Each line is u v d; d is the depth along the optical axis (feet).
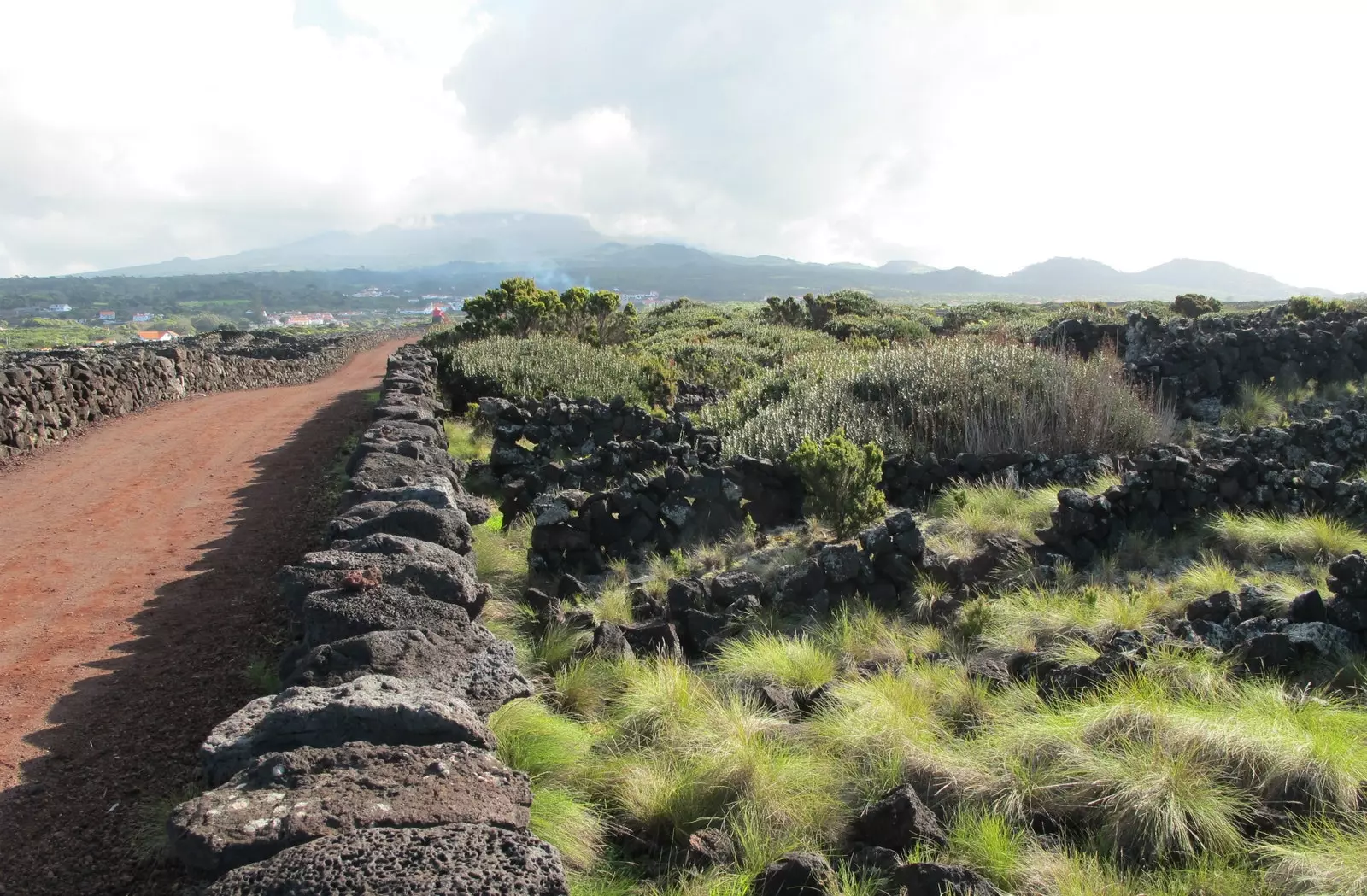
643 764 13.38
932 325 113.80
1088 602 19.48
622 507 26.25
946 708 14.94
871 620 19.90
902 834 11.40
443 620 13.82
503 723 12.93
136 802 12.59
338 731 10.21
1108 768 12.06
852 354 55.88
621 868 11.52
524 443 39.34
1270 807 11.82
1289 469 27.71
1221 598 18.45
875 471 26.66
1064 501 23.82
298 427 52.54
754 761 12.69
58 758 13.78
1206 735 12.44
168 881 10.89
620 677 16.19
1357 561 17.11
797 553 24.53
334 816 8.56
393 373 55.83
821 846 11.75
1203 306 105.19
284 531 27.53
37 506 31.07
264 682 15.92
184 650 18.07
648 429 39.63
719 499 27.30
